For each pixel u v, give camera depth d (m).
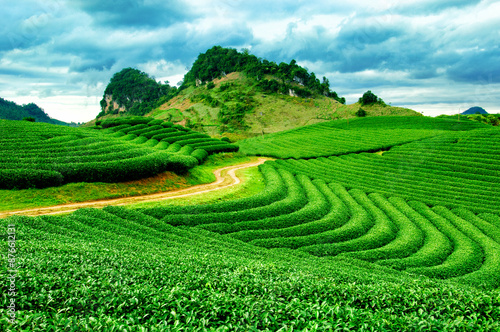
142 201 35.56
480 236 31.86
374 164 58.69
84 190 35.53
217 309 10.20
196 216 31.08
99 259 15.15
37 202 31.92
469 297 12.53
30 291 10.68
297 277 14.23
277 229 30.83
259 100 176.88
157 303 10.55
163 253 18.59
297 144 79.88
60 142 43.62
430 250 28.42
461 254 27.64
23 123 52.25
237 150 74.19
